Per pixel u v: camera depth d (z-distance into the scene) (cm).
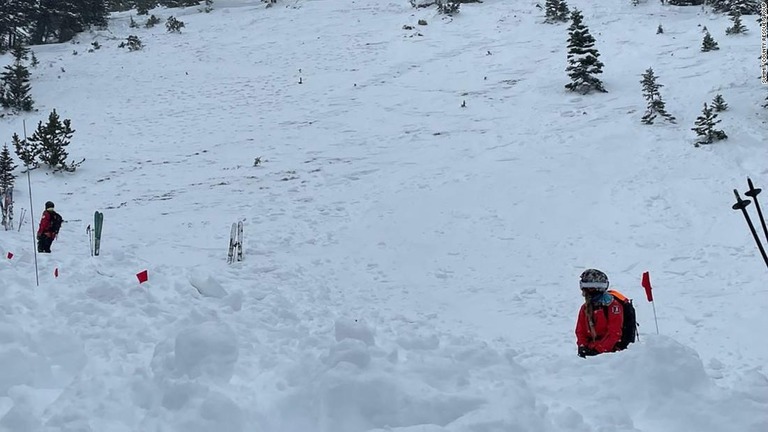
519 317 994
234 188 1817
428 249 1357
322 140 2212
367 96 2642
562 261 1267
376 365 394
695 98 2102
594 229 1401
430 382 390
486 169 1797
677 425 369
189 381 377
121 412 374
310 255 1330
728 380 607
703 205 1448
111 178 1977
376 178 1822
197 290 734
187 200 1734
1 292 610
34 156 2073
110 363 459
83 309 591
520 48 3005
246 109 2645
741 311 945
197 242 1411
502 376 416
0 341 425
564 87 2411
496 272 1229
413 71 2902
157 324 580
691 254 1232
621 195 1540
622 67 2542
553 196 1578
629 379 403
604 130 1959
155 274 744
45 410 370
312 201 1688
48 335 446
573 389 412
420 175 1808
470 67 2848
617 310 494
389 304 1060
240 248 1290
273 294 800
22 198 1795
